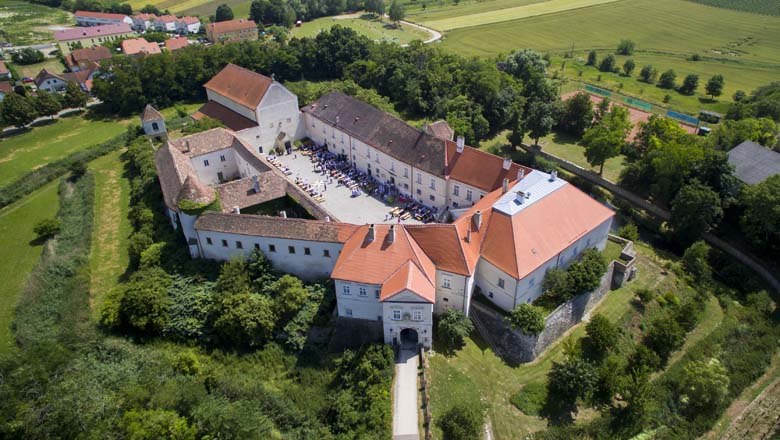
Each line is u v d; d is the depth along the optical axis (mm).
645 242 99938
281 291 74500
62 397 54969
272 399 64812
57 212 107062
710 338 76750
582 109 137875
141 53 197250
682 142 110625
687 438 65188
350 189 109312
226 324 71500
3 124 147750
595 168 122875
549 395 65938
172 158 99188
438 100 144250
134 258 86938
